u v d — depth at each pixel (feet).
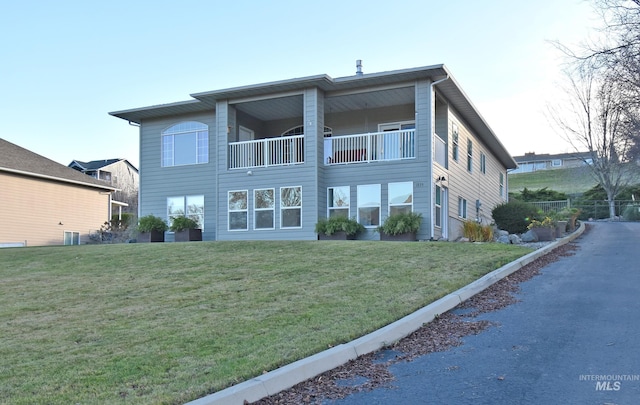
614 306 26.35
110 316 26.37
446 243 48.11
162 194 74.18
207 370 17.72
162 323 24.52
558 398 15.31
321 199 63.16
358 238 61.11
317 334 21.57
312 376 18.02
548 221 60.95
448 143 66.08
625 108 49.96
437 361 19.36
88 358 19.69
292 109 70.95
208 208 71.05
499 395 15.74
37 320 26.17
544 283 32.96
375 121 69.67
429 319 25.02
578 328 22.67
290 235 63.26
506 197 111.65
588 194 145.38
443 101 65.67
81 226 98.22
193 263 40.86
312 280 32.94
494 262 37.73
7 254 52.54
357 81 60.95
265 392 16.30
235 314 25.59
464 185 74.54
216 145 68.90
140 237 71.15
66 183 95.61
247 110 71.36
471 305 27.91
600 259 42.78
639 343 20.22
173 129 74.43
